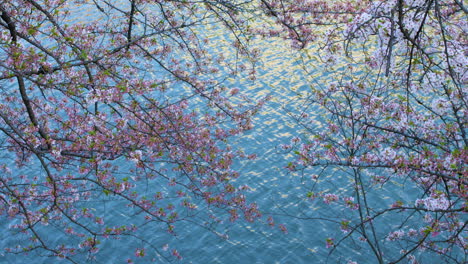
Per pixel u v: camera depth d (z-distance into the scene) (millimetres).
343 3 12156
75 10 27516
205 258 16906
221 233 17625
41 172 18703
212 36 27828
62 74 8828
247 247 17141
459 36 7703
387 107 9289
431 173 7473
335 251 16453
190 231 17766
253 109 16250
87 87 8531
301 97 23266
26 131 8273
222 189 16891
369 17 6316
